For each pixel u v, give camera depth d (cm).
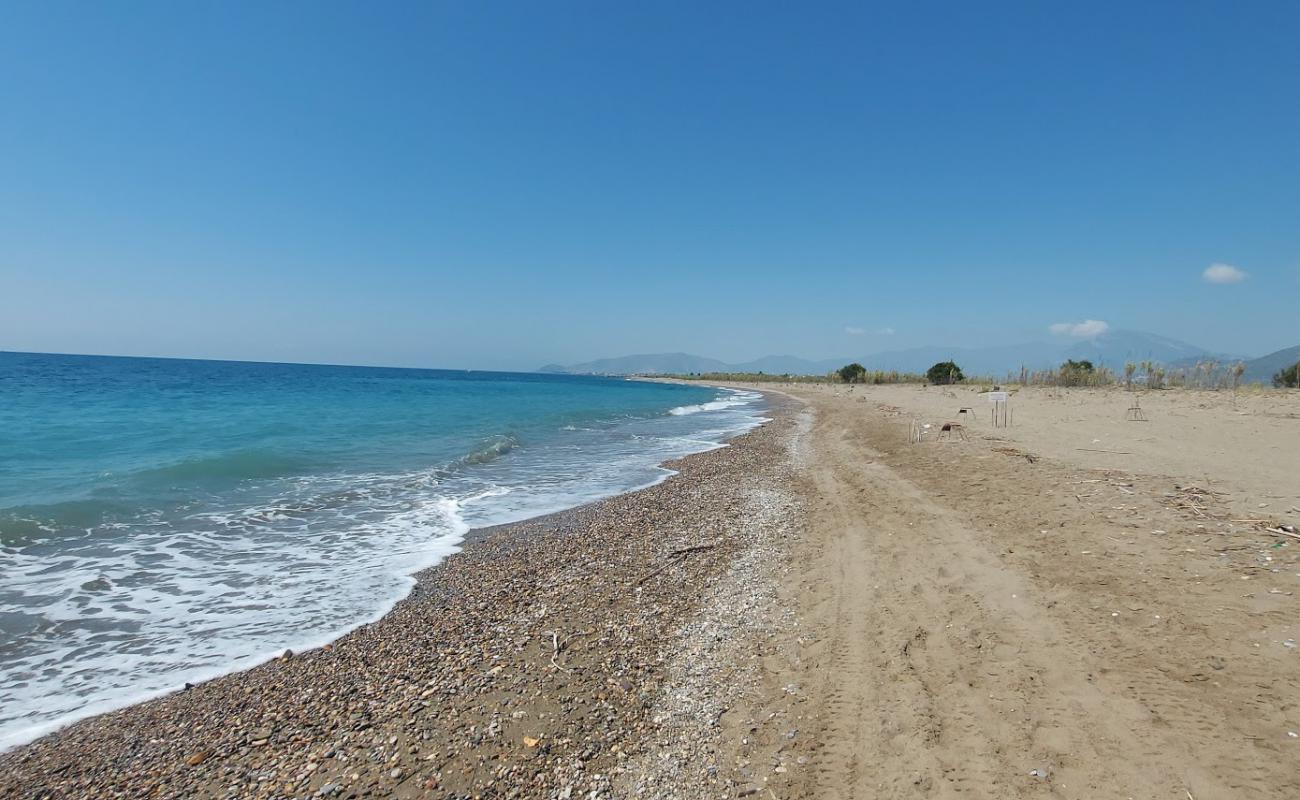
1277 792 341
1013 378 4747
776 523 1098
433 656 635
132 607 766
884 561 811
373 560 968
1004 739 420
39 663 631
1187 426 1691
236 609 770
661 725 486
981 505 1011
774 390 8000
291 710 539
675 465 1911
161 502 1223
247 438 2078
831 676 534
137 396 3634
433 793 416
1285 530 710
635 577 859
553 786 418
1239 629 507
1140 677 465
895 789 388
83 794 437
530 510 1321
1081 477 1085
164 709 548
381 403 4038
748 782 411
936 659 538
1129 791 359
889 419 2609
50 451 1662
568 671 585
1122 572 654
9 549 935
